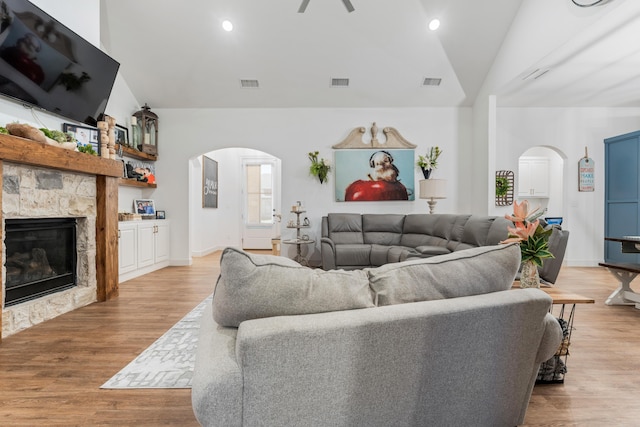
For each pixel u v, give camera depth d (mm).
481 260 1173
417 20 4074
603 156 5383
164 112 5379
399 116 5352
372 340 955
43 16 2633
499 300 1087
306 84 4945
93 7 3352
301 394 911
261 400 880
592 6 2932
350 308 1006
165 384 1757
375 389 983
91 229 3277
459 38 4312
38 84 2738
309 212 5395
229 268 961
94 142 3445
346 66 4668
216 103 5281
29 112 2826
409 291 1073
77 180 3096
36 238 2834
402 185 5320
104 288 3324
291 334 884
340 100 5223
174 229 5406
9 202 2449
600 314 2949
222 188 7773
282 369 886
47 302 2756
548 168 6824
